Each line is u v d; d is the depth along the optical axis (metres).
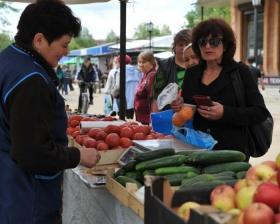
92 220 2.94
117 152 3.11
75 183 3.33
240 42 21.11
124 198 2.17
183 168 2.38
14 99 1.99
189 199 1.71
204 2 20.48
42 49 2.14
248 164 2.37
